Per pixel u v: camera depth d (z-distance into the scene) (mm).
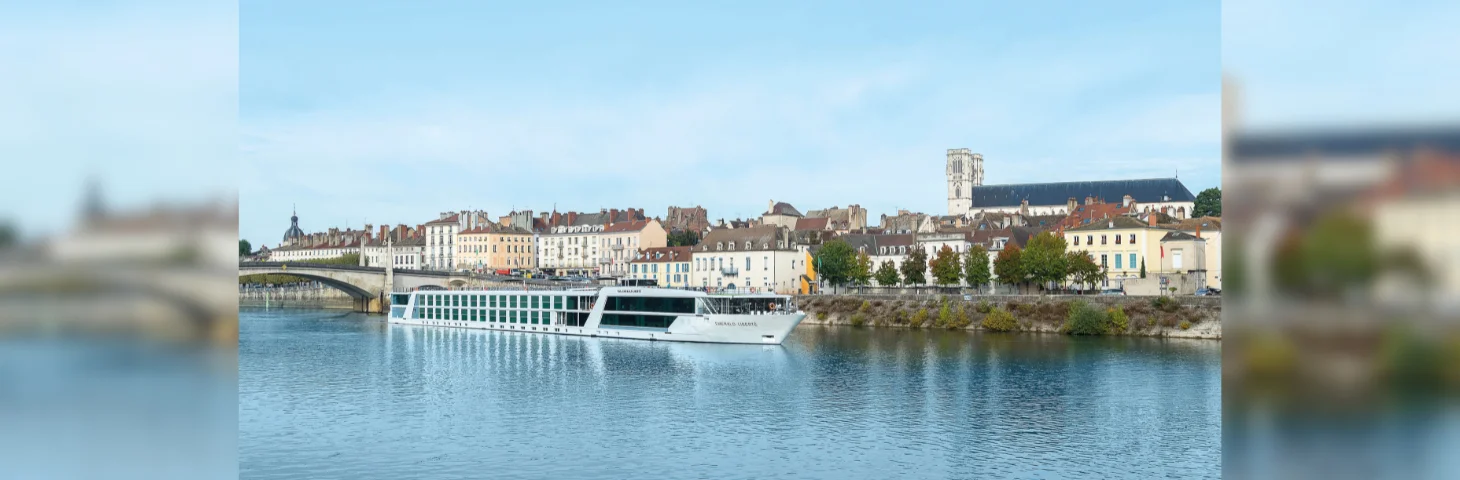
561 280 195750
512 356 107688
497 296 147500
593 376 90625
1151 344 113188
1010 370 91938
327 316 188500
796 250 197875
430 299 159250
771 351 111188
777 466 57031
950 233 194750
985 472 55656
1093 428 66188
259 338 132000
